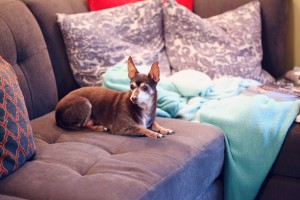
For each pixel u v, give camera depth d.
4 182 1.20
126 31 2.11
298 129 1.54
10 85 1.34
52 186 1.13
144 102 1.46
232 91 1.89
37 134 1.56
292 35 2.38
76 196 1.07
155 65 1.47
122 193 1.06
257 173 1.56
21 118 1.32
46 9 1.99
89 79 2.01
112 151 1.38
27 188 1.15
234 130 1.57
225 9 2.29
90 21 2.03
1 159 1.23
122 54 2.04
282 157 1.56
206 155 1.40
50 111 1.89
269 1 2.20
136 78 1.48
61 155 1.34
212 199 1.53
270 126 1.56
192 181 1.32
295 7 2.31
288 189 1.59
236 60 2.11
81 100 1.58
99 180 1.13
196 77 1.86
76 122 1.58
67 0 2.13
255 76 2.14
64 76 2.04
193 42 2.13
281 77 2.28
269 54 2.28
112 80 1.82
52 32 2.00
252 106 1.60
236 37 2.15
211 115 1.63
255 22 2.18
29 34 1.81
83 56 2.00
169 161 1.26
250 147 1.55
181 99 1.82
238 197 1.58
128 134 1.50
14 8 1.79
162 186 1.16
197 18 2.14
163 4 2.22
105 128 1.58
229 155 1.55
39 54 1.84
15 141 1.27
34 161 1.32
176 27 2.15
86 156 1.32
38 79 1.82
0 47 1.66
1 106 1.27
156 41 2.18
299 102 1.66
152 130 1.55
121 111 1.51
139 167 1.21
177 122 1.62
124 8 2.14
